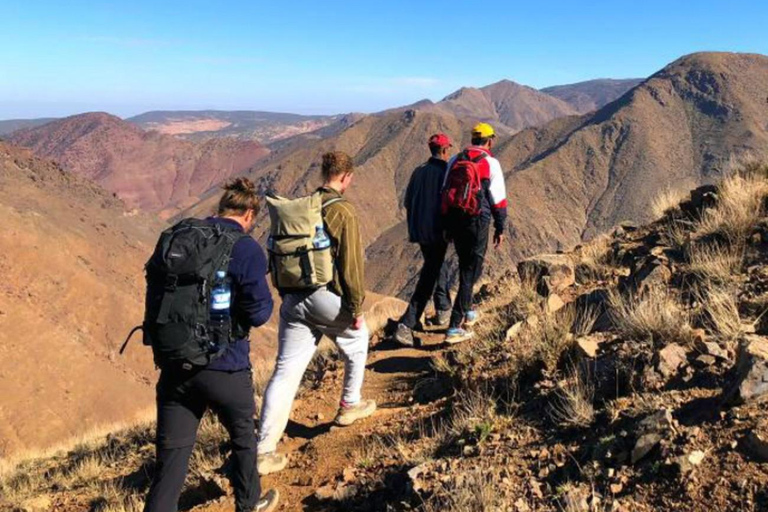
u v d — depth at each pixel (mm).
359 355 4883
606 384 3936
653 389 3703
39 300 121625
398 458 4137
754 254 5285
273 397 4512
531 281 6852
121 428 9047
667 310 4348
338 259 4250
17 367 88812
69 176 196000
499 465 3545
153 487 3447
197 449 5543
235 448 3680
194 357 3232
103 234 168750
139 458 6391
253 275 3348
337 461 4438
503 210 5926
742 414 3074
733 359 3678
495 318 6445
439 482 3525
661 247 6281
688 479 2855
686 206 7250
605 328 4816
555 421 3801
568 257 7613
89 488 5828
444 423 4438
